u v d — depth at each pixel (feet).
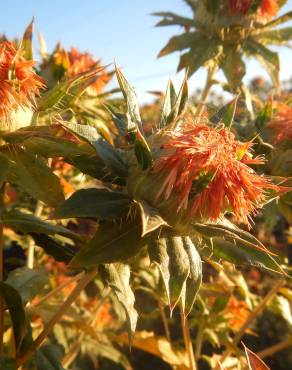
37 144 0.59
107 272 0.57
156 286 0.85
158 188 0.56
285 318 0.95
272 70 0.97
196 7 1.01
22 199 0.96
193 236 0.59
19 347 0.62
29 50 0.63
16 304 0.61
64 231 0.66
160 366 2.06
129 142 0.62
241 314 1.03
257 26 0.97
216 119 0.68
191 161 0.54
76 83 0.63
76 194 0.56
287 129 0.76
